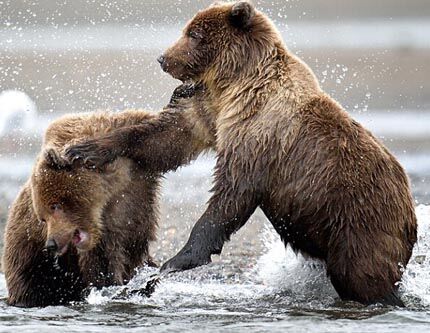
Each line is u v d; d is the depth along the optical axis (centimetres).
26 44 4025
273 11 4612
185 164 1341
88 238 1245
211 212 1255
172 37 3862
